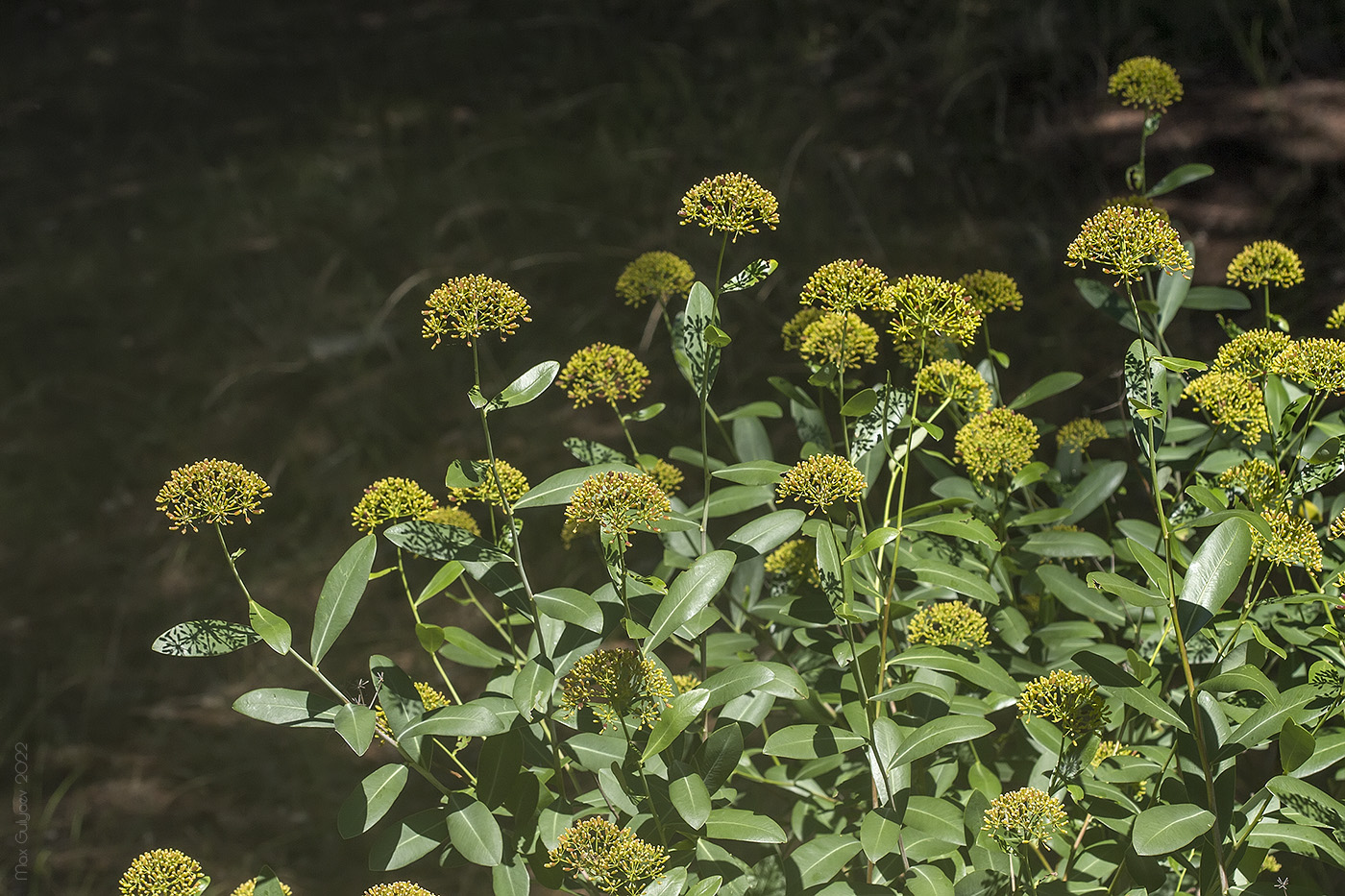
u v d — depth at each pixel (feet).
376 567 13.67
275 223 20.79
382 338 17.56
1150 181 16.81
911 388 10.87
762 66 21.45
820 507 5.29
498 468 5.57
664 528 5.49
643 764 5.07
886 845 4.96
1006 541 6.42
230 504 4.86
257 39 27.66
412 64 24.84
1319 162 16.03
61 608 14.25
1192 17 19.26
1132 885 5.30
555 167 20.29
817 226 17.47
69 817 11.52
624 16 24.21
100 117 25.79
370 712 4.75
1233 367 6.00
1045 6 20.38
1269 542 5.18
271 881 4.96
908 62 20.43
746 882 4.95
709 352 5.46
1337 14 18.49
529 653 5.78
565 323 16.99
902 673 5.90
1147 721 6.41
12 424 17.44
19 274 20.88
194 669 13.17
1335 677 4.86
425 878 10.43
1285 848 4.74
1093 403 13.57
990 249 16.43
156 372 18.06
